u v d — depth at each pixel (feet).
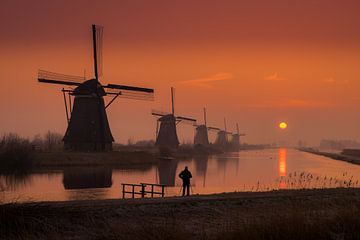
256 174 301.02
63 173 271.49
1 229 83.71
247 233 74.49
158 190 196.65
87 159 346.54
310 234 75.00
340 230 77.46
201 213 108.99
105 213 102.06
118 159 365.61
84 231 89.76
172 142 611.88
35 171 278.46
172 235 75.56
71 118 387.96
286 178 268.00
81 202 114.11
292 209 88.74
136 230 79.15
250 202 123.24
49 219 92.58
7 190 188.96
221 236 77.15
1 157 289.94
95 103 383.45
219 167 377.30
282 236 74.02
